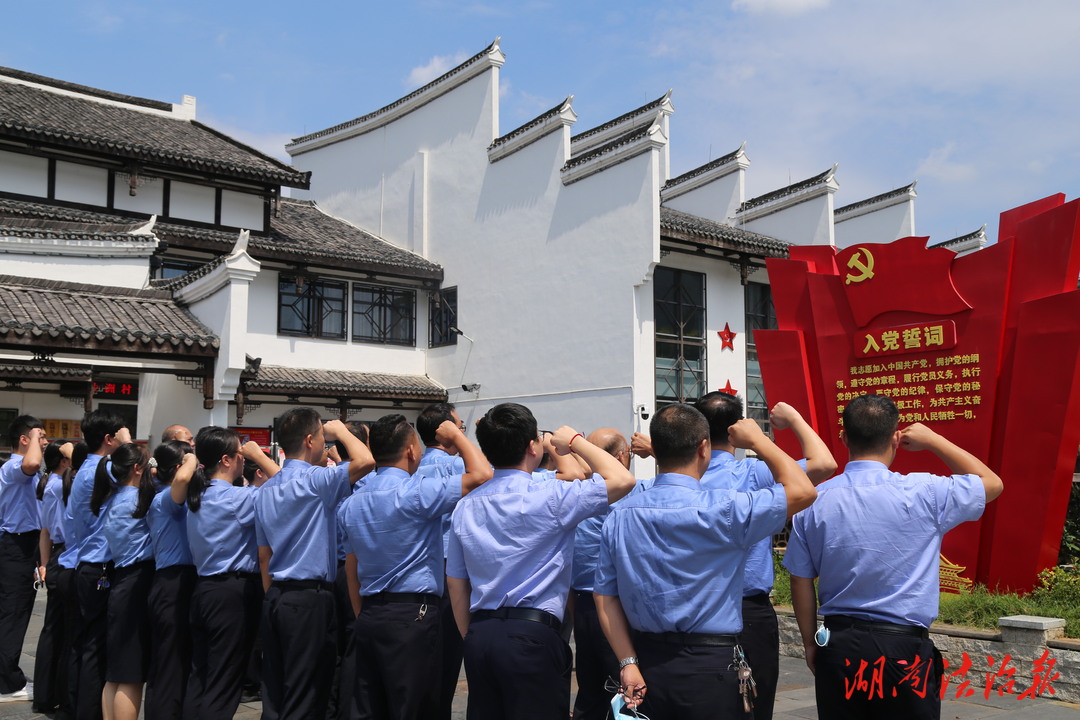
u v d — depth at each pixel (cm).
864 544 353
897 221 2436
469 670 360
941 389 895
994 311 858
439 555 430
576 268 1830
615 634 339
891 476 366
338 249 1955
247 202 1938
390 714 415
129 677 530
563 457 385
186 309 1416
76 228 1491
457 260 2111
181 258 1791
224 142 2097
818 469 354
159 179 1822
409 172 2250
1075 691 648
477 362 2033
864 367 965
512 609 353
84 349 1198
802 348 1030
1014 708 638
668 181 2569
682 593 319
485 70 2064
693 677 316
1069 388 788
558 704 352
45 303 1261
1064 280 809
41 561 699
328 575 468
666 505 327
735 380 2022
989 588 830
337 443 587
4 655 647
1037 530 804
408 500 413
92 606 561
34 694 623
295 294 1945
